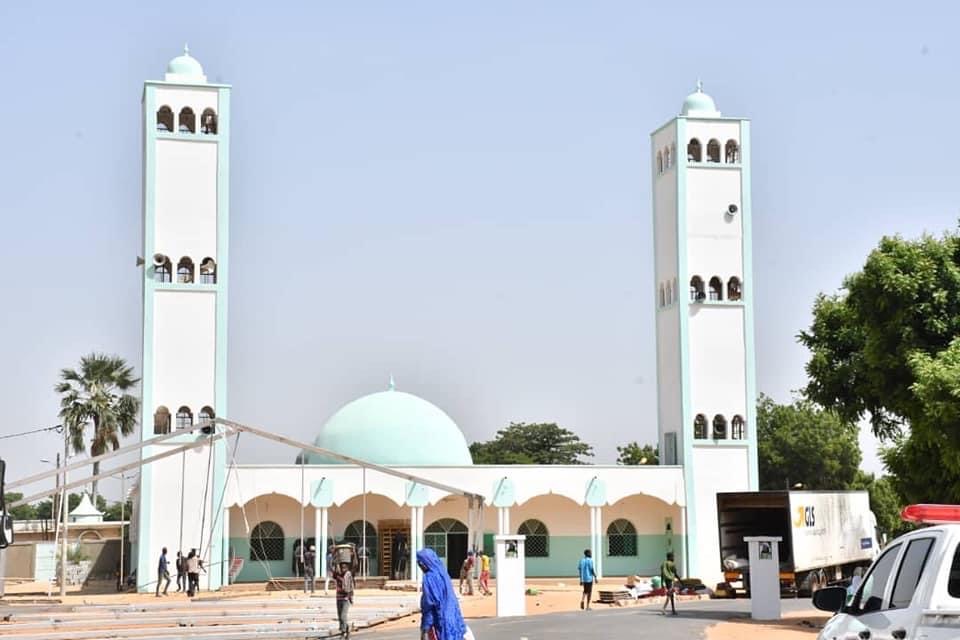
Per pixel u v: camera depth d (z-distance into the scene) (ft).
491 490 205.16
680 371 211.82
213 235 197.26
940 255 120.67
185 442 191.42
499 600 136.67
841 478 317.83
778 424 320.91
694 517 209.15
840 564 172.96
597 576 207.82
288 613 140.05
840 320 133.28
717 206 215.51
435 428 224.33
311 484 197.88
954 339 113.91
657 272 221.46
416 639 108.99
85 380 262.88
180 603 143.02
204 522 184.75
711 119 217.15
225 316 195.83
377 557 207.62
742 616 123.34
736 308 214.28
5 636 121.60
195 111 199.11
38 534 282.97
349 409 228.02
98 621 131.95
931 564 36.70
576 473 208.23
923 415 116.98
